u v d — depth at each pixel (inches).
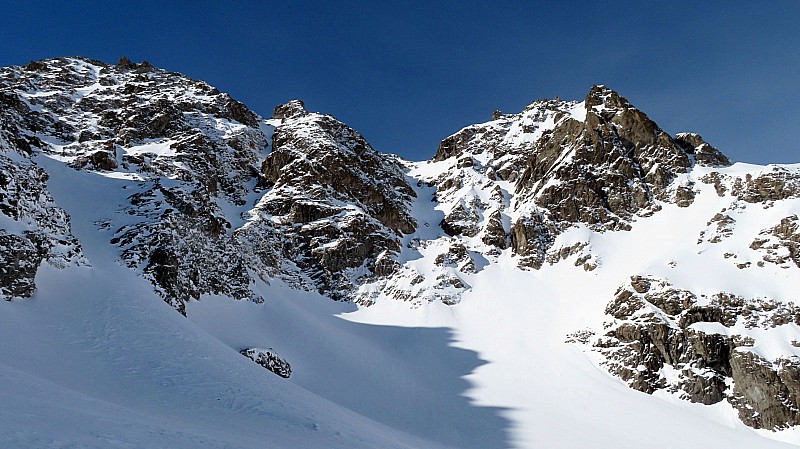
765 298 2571.4
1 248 1496.1
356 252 3843.5
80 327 1466.5
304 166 4375.0
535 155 4916.3
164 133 4697.3
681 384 2432.3
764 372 2265.0
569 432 2026.3
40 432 607.2
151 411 1002.1
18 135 3486.7
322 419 1268.5
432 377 2605.8
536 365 2687.0
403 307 3489.2
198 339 1628.9
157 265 2298.2
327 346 2687.0
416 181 5733.3
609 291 3240.7
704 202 3789.4
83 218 2628.0
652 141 4372.5
